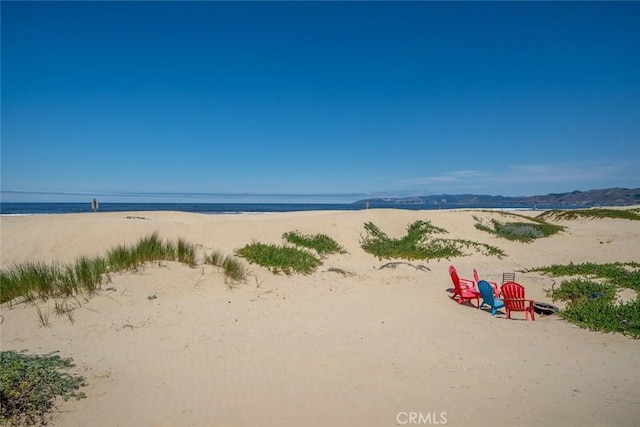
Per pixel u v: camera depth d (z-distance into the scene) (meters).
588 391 5.06
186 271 10.61
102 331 7.13
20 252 13.49
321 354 6.24
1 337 6.79
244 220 17.59
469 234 20.45
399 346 6.61
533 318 8.35
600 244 19.41
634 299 8.71
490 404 4.74
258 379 5.38
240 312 8.51
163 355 6.18
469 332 7.42
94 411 4.53
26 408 4.38
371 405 4.72
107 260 10.59
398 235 19.67
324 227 18.41
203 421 4.38
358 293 10.64
